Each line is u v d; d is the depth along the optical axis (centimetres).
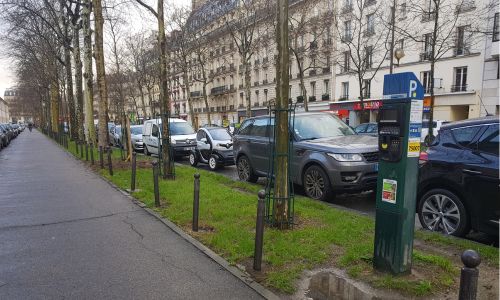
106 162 1436
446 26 2541
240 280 399
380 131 379
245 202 707
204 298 365
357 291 362
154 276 416
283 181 531
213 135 1351
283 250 457
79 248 509
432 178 531
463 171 489
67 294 378
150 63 4738
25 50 3155
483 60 2739
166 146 1008
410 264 383
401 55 1864
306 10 2878
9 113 12781
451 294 349
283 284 377
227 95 6103
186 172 1136
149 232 571
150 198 789
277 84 511
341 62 3503
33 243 532
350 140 764
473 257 229
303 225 552
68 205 763
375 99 3459
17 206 763
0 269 442
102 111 1597
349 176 691
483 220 470
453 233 507
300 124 849
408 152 362
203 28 4006
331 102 4009
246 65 3098
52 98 4528
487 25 2223
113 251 495
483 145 487
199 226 581
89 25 1958
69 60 3025
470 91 2823
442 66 2991
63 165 1491
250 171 973
